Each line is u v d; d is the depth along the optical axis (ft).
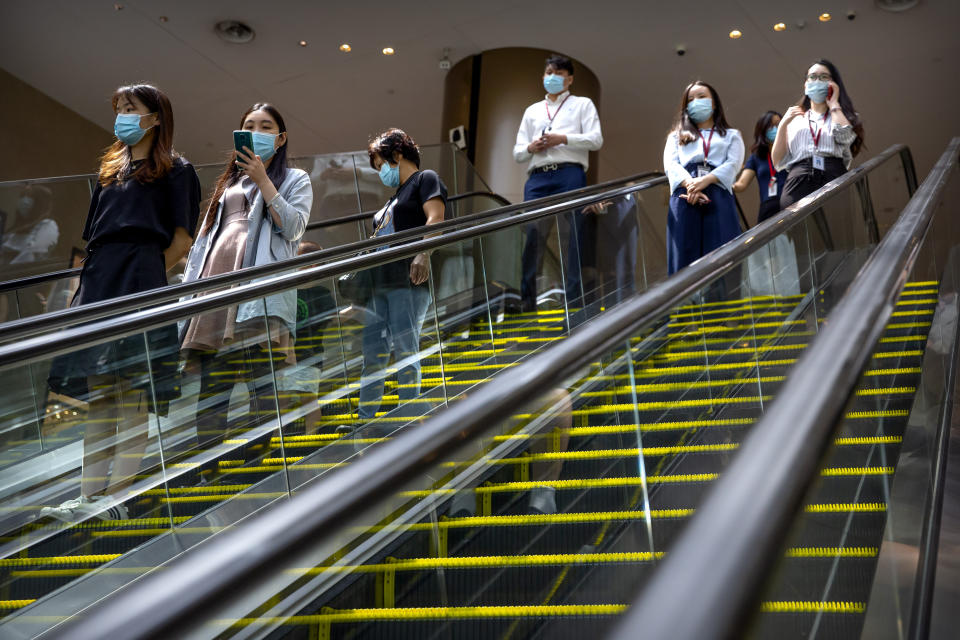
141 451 9.89
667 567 2.44
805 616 5.70
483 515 5.48
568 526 6.26
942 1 33.78
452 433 4.25
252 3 33.76
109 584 8.53
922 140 46.68
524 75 37.47
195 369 10.69
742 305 13.37
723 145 17.80
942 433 10.89
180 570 2.93
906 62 38.63
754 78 40.60
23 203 24.90
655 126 46.62
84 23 34.65
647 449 7.93
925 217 11.97
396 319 14.06
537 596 5.73
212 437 10.69
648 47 37.96
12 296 21.38
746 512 2.70
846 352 4.63
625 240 22.57
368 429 12.74
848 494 6.92
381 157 15.94
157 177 12.46
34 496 8.89
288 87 40.91
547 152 21.89
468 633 5.16
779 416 3.59
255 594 2.98
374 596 4.67
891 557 7.20
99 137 42.93
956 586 7.60
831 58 38.42
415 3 34.30
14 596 8.44
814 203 14.35
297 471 11.31
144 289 12.07
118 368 9.87
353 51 37.78
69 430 9.34
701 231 17.61
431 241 14.03
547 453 6.25
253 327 11.51
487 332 16.25
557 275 19.02
